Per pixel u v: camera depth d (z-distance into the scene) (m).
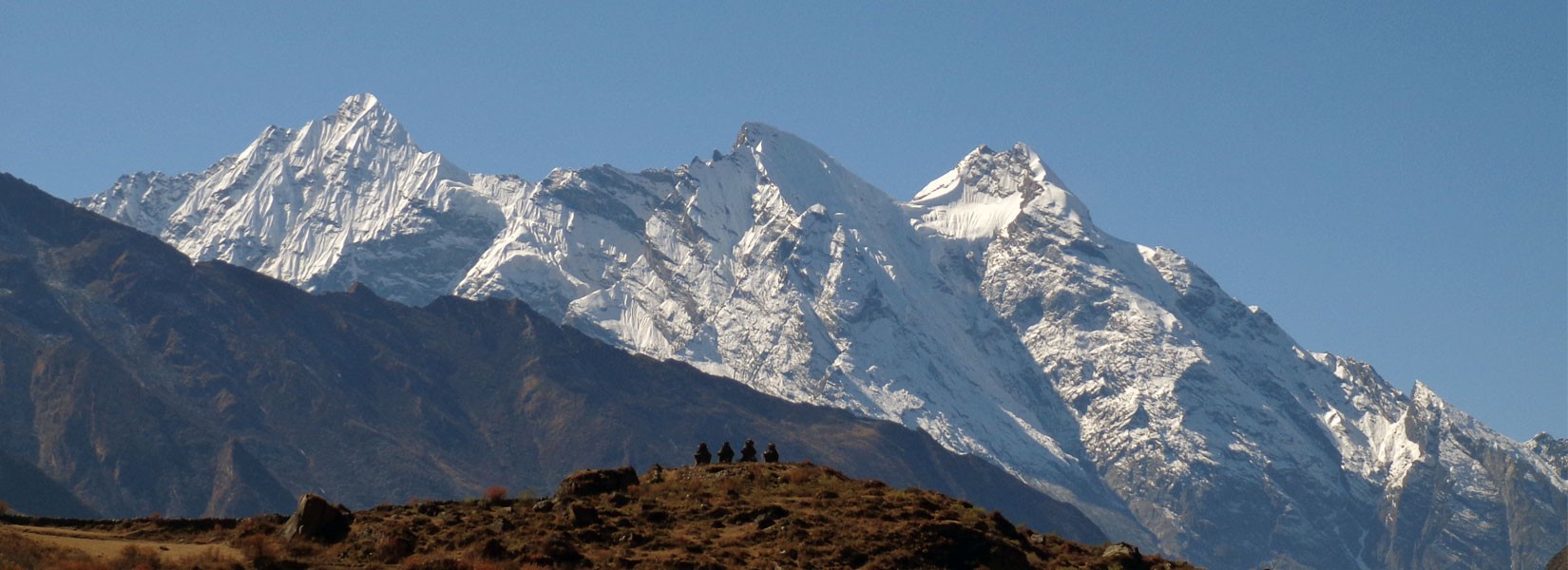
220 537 182.62
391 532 180.62
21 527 181.62
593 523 186.62
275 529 184.50
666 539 183.12
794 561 177.88
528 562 172.50
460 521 189.00
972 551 185.12
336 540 181.38
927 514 193.75
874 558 180.25
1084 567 191.75
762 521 190.88
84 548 171.38
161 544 178.25
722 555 178.25
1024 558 186.88
